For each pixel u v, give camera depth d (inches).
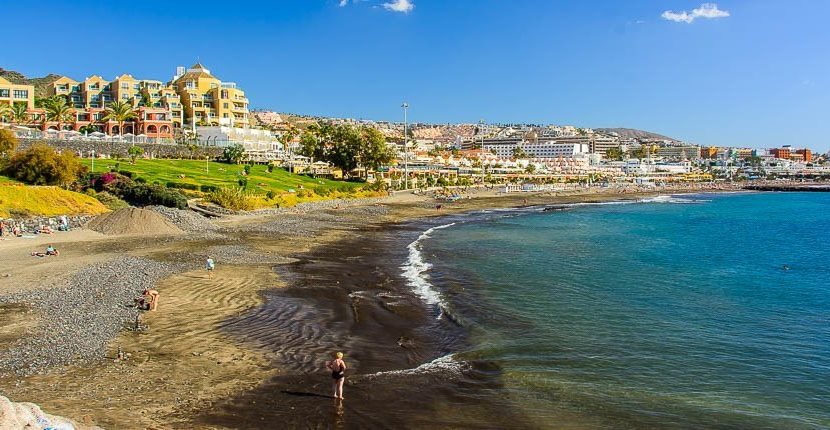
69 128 5403.5
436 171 7824.8
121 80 6122.1
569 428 681.0
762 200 6889.8
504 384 812.0
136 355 832.3
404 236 2610.7
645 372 877.8
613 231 3105.3
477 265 1813.5
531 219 3860.7
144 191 2682.1
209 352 870.4
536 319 1165.1
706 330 1122.7
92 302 1075.3
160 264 1513.3
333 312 1155.9
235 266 1585.9
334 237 2437.3
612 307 1289.4
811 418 726.5
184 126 5920.3
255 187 3796.8
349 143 5536.4
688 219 4040.4
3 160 2721.5
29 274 1304.1
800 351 1002.7
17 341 840.3
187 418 640.4
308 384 775.1
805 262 2071.9
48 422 488.4
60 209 2231.8
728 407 755.4
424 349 961.5
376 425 666.2
